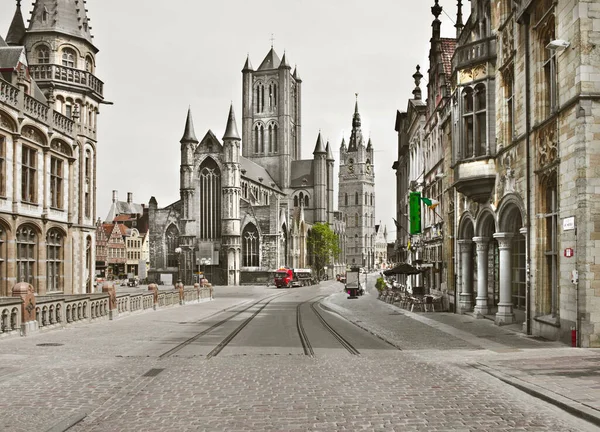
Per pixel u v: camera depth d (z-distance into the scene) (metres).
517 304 26.72
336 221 197.75
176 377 13.65
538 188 21.55
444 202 38.25
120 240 138.25
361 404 10.73
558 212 19.84
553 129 20.19
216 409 10.44
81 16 49.94
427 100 47.09
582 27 18.00
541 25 21.17
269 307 47.66
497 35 26.44
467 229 33.25
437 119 41.47
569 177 18.75
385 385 12.55
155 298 40.12
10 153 30.34
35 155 33.50
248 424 9.42
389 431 8.95
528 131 22.17
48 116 34.75
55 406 10.70
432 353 17.91
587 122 17.89
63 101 46.78
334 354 17.89
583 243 17.91
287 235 132.75
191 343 20.91
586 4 18.00
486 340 21.02
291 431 8.99
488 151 26.69
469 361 15.94
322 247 158.12
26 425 9.41
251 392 11.88
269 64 164.38
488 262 31.77
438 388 12.19
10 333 21.08
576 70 18.20
